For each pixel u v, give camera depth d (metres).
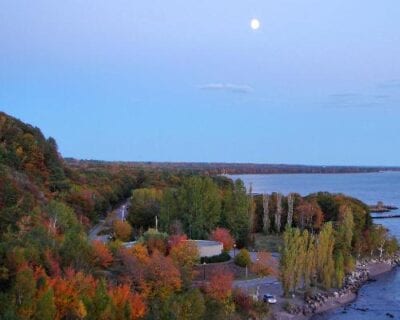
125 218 156.00
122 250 85.38
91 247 79.25
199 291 77.31
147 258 84.94
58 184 154.00
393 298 116.62
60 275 67.75
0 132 148.75
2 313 56.50
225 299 83.12
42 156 154.88
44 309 57.81
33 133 167.00
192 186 137.88
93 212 159.25
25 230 80.75
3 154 135.25
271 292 105.75
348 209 153.12
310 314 101.56
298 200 178.88
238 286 100.44
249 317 87.44
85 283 65.62
